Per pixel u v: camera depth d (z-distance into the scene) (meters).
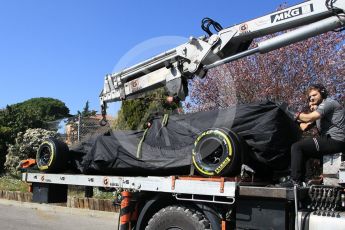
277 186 5.02
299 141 5.25
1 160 17.64
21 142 16.81
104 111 7.09
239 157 5.11
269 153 5.38
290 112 5.76
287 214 4.82
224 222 5.03
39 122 18.78
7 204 11.67
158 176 5.87
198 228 5.10
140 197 5.76
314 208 4.86
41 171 7.16
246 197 4.94
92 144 6.86
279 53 11.06
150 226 5.45
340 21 5.22
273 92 10.83
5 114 18.62
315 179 5.57
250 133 5.38
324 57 11.06
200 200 5.14
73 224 9.01
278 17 5.66
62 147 7.00
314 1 5.43
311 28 5.31
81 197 10.52
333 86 10.77
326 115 5.19
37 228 8.62
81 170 6.79
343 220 4.49
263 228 4.81
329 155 5.34
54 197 7.01
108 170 6.34
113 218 9.62
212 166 5.22
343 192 5.04
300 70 11.01
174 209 5.32
